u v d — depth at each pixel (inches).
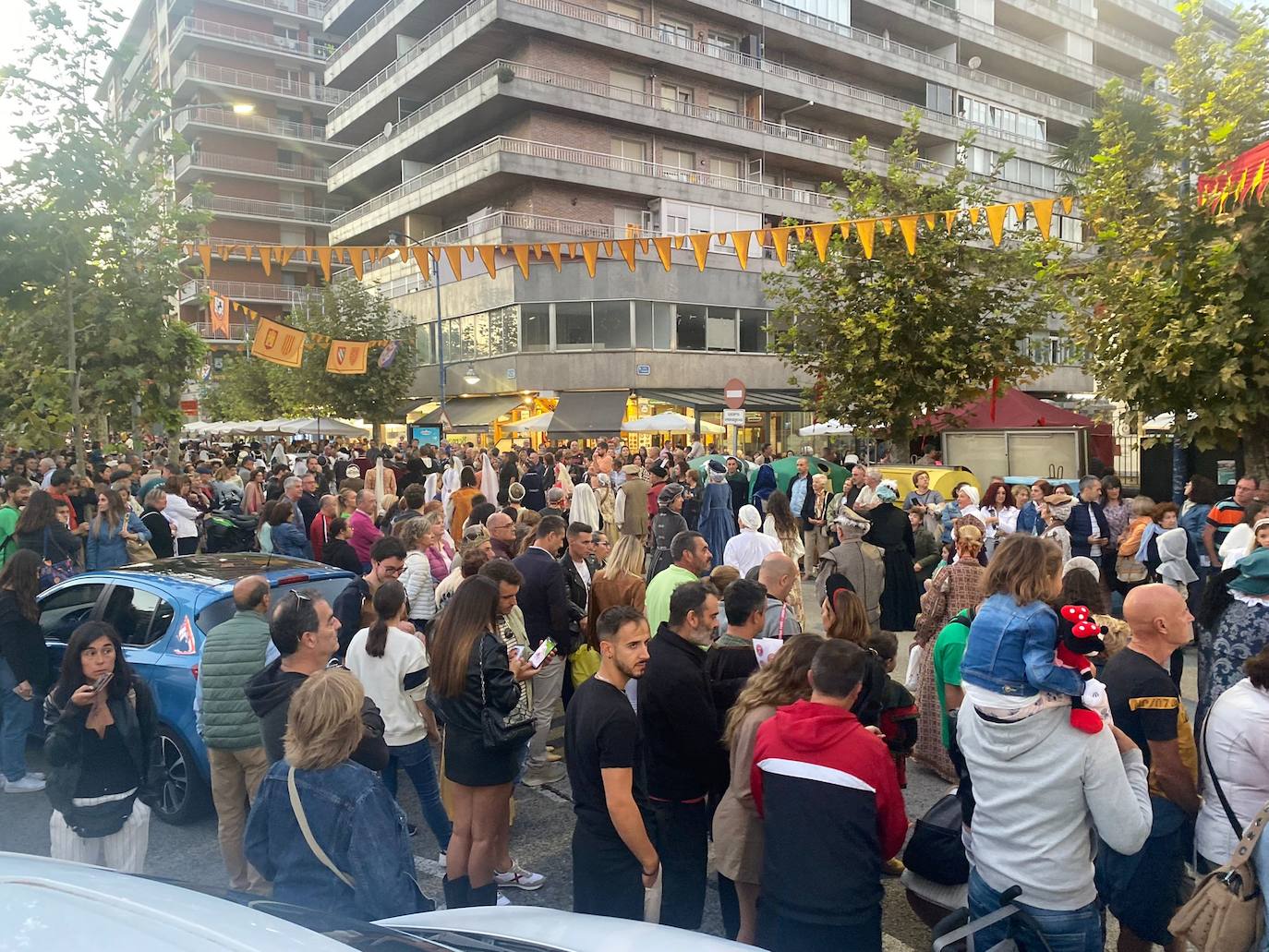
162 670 199.5
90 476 545.0
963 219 697.0
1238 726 108.0
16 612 205.6
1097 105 2194.9
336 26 1875.0
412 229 1592.0
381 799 106.6
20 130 425.1
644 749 141.9
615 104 1380.4
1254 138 419.8
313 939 61.9
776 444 1417.3
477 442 1336.1
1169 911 118.4
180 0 2218.3
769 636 189.3
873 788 103.0
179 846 190.7
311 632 140.2
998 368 693.9
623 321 1328.7
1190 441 429.1
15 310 452.1
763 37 1573.6
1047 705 97.0
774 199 1529.3
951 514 394.6
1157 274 425.4
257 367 1670.8
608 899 125.3
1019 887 98.8
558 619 226.5
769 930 104.9
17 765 219.5
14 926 54.5
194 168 2176.4
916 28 1802.4
